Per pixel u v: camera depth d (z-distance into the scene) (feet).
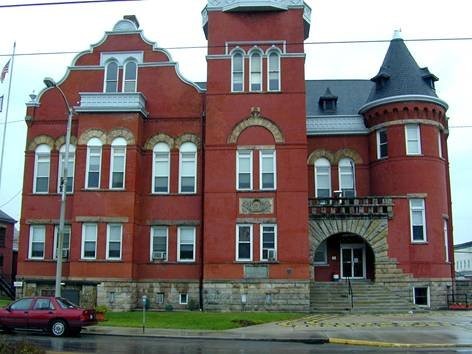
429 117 119.44
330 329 76.28
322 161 127.24
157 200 109.70
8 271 200.13
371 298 105.81
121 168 106.83
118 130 107.45
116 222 104.37
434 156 118.52
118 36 115.44
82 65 115.14
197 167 110.22
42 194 112.37
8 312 72.69
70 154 112.47
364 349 59.21
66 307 72.59
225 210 104.06
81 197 105.60
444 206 118.73
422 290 112.57
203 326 80.33
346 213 112.88
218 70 108.58
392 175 118.21
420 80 121.90
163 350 56.85
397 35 127.85
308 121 128.06
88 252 104.63
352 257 121.08
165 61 113.91
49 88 115.24
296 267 101.35
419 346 61.87
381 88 124.98
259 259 102.22
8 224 201.67
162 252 108.27
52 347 58.59
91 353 53.67
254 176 104.83
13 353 42.11
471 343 63.05
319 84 141.18
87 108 107.65
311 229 112.68
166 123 111.96
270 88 107.76
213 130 106.63
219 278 102.17
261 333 72.59
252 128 106.42
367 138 126.72
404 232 113.50
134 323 83.66
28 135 114.42
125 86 113.91
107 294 102.37
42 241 111.24
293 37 108.88
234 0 109.70
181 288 106.22
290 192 103.65
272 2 108.99
